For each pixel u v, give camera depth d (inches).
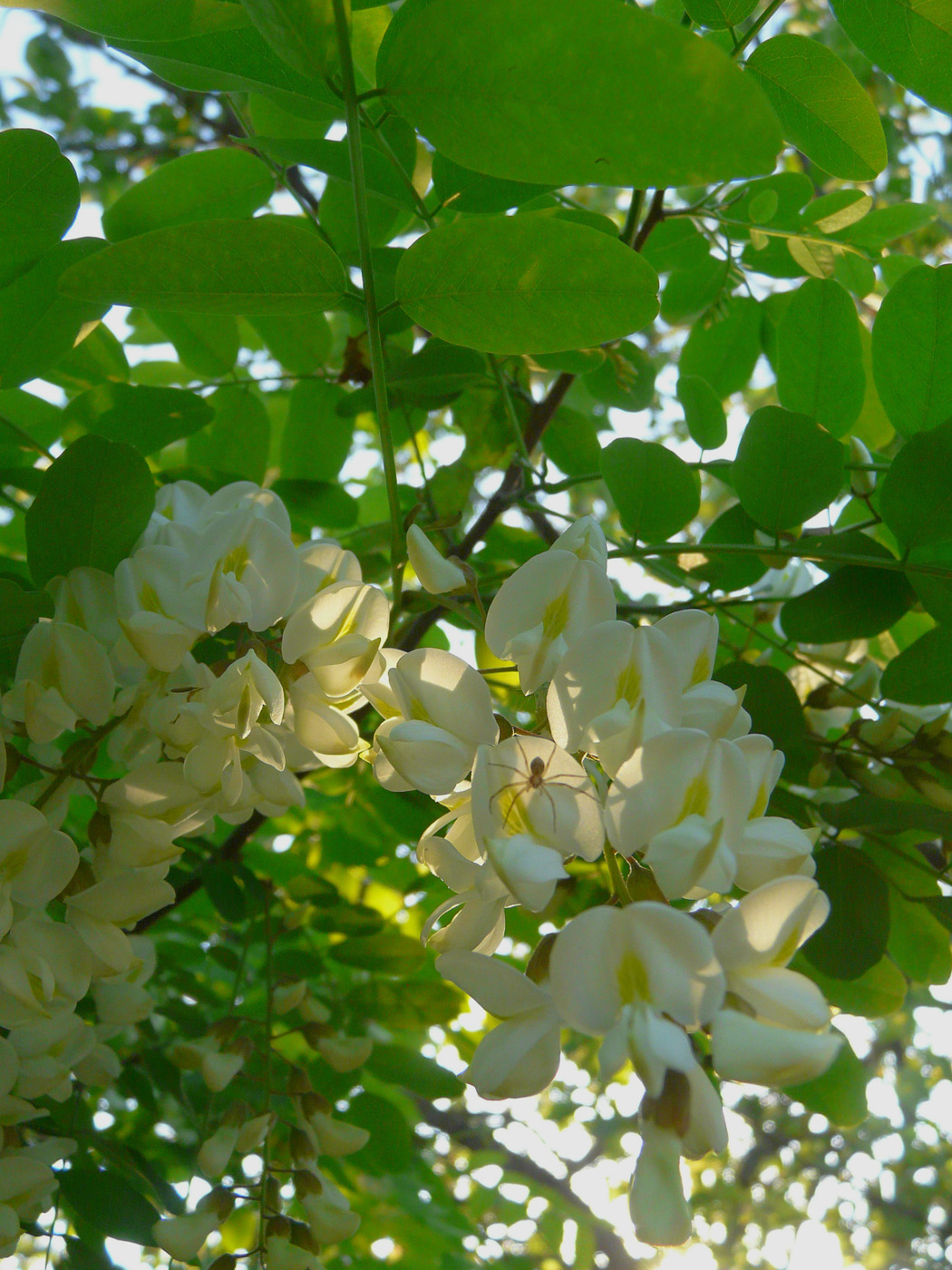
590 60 10.4
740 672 14.4
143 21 12.7
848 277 18.5
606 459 14.6
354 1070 16.8
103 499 12.6
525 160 10.8
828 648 16.2
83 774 12.8
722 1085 14.6
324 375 18.0
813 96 14.3
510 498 16.9
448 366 16.0
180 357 17.7
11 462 15.8
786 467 14.3
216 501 12.8
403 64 10.9
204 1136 15.6
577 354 16.6
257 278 11.9
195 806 12.4
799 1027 9.9
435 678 11.1
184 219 15.8
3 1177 13.1
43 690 12.5
